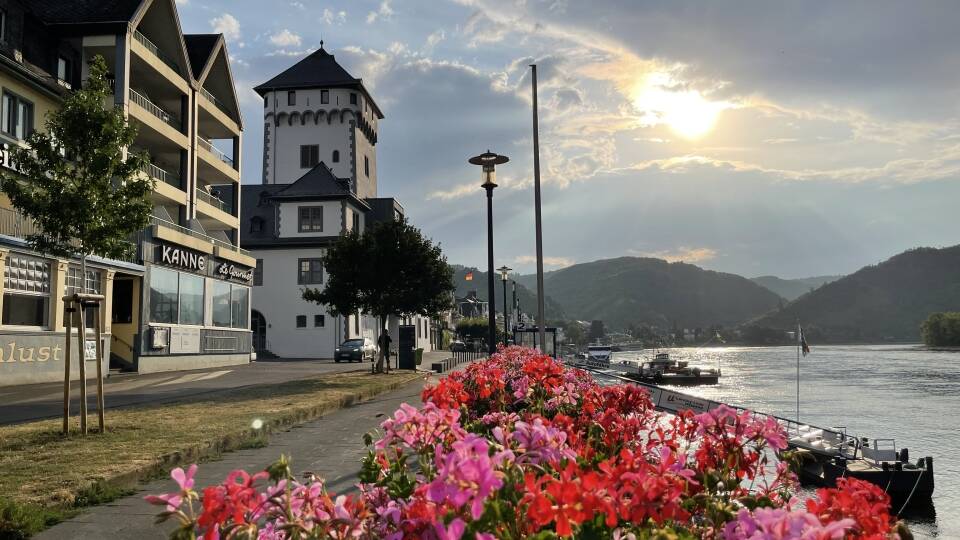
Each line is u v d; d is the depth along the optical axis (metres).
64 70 29.78
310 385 23.11
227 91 44.19
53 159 13.49
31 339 23.94
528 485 2.22
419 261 32.38
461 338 109.38
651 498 2.30
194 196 37.81
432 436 3.19
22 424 12.71
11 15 26.33
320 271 60.00
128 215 13.59
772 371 94.88
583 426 5.48
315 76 70.25
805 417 40.53
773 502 3.01
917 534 16.78
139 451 9.80
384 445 3.19
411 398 21.02
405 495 2.81
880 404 48.00
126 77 30.06
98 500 7.53
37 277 24.59
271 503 2.31
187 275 36.34
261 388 21.89
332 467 9.67
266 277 60.25
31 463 8.93
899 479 19.41
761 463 3.37
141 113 31.61
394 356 55.03
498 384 6.64
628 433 4.39
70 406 16.52
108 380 26.72
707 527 2.55
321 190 61.25
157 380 26.83
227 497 2.22
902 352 188.88
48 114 14.10
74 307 11.55
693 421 3.51
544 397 6.36
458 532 2.02
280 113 70.00
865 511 2.32
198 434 11.43
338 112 69.62
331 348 59.16
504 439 2.69
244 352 44.56
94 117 13.48
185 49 36.59
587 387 7.26
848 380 74.50
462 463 2.12
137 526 6.56
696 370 74.06
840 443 21.67
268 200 65.00
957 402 49.06
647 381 73.00
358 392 20.45
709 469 2.83
